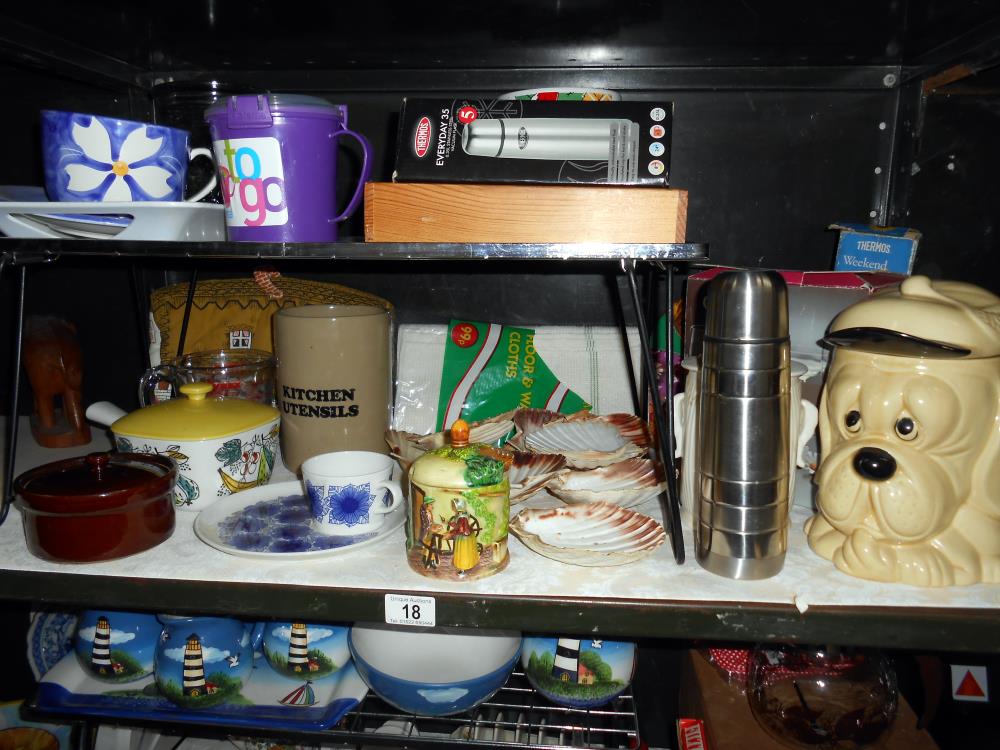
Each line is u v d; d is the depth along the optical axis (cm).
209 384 73
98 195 62
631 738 82
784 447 55
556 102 58
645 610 54
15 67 90
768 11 78
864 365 56
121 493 59
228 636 74
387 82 90
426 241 59
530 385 89
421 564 58
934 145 80
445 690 71
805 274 71
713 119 87
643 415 87
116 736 92
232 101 58
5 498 67
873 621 53
